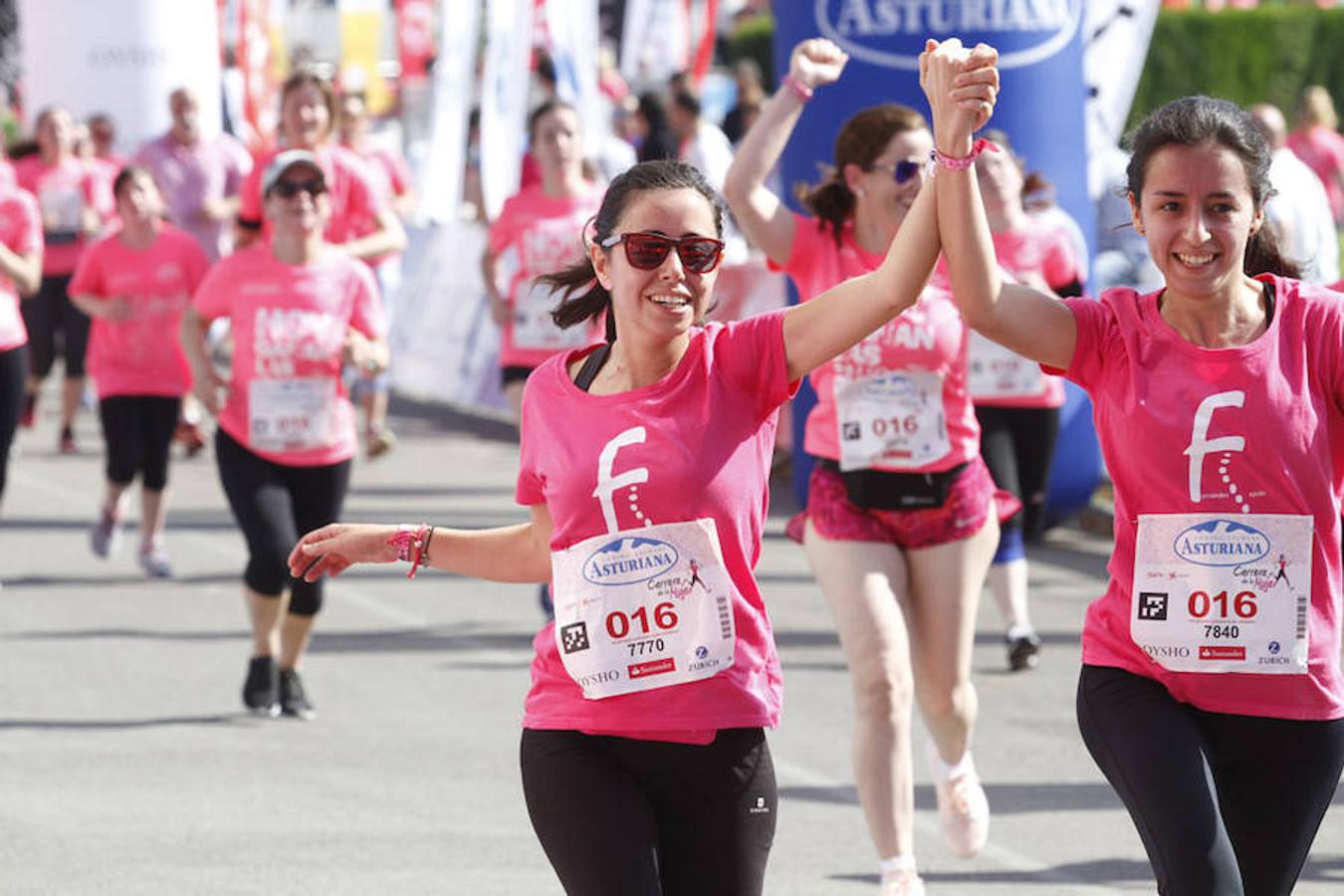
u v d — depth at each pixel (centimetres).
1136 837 1469
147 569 2480
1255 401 906
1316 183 2122
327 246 1814
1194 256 901
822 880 1365
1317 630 924
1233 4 6538
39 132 3525
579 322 968
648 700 887
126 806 1534
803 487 2741
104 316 2400
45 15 4400
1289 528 913
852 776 1630
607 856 871
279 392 1777
